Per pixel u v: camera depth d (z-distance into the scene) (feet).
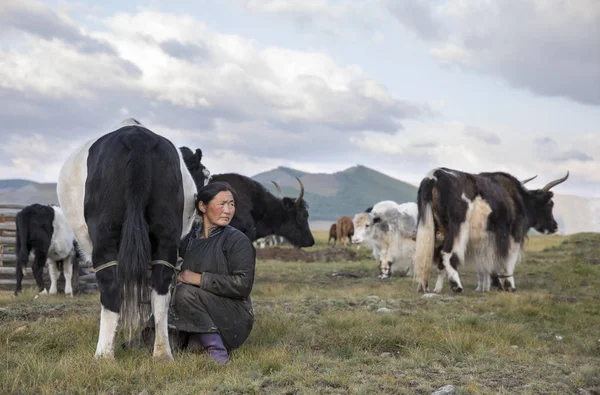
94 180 17.53
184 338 19.42
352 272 64.18
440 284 41.50
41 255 46.42
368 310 30.01
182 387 15.30
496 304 33.30
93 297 39.50
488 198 41.06
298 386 15.43
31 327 22.15
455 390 15.28
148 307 17.24
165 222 17.56
